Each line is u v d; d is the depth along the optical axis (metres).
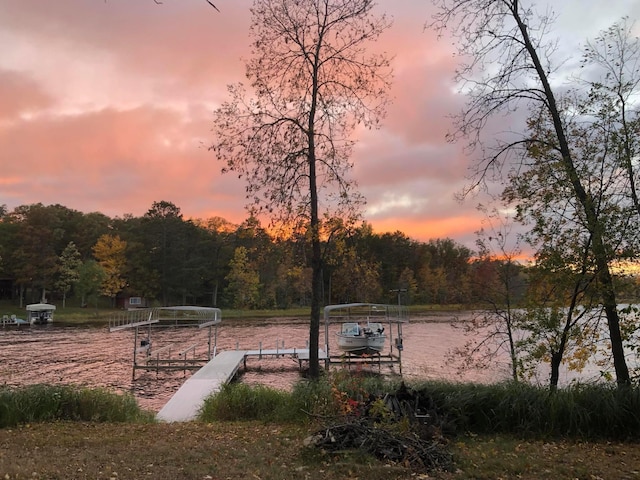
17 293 81.19
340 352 33.16
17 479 5.53
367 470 6.03
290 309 80.31
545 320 10.07
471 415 8.52
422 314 69.19
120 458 6.70
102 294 74.94
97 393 11.16
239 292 78.94
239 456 6.83
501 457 6.80
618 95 9.95
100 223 95.19
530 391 8.81
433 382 9.70
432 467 6.19
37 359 31.61
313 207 14.29
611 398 8.24
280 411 10.04
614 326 10.36
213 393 13.73
